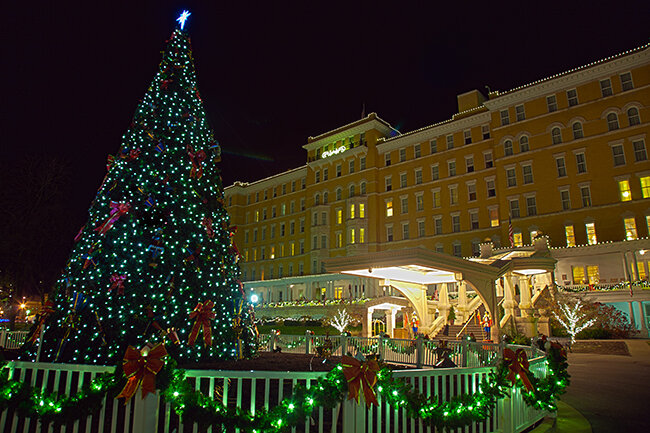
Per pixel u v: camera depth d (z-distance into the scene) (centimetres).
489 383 674
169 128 1248
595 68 4353
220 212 1327
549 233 4422
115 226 1101
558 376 833
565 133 4516
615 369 1856
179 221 1141
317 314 5412
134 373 477
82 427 657
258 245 7862
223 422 483
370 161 6247
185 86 1341
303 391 503
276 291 7075
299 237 7138
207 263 1184
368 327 2834
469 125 5388
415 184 5791
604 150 4244
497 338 1931
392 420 742
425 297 2417
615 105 4238
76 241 1166
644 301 3409
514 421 726
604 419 916
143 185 1135
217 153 1385
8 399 505
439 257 1727
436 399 589
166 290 1059
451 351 1384
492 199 5028
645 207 3919
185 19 1422
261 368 1080
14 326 3238
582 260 4088
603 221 4125
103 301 1041
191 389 493
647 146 4009
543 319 3325
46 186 3189
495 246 4884
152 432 475
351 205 6219
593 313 3294
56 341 1056
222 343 1165
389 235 5928
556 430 809
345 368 512
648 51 4034
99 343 1016
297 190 7450
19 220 3056
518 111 4903
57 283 1138
